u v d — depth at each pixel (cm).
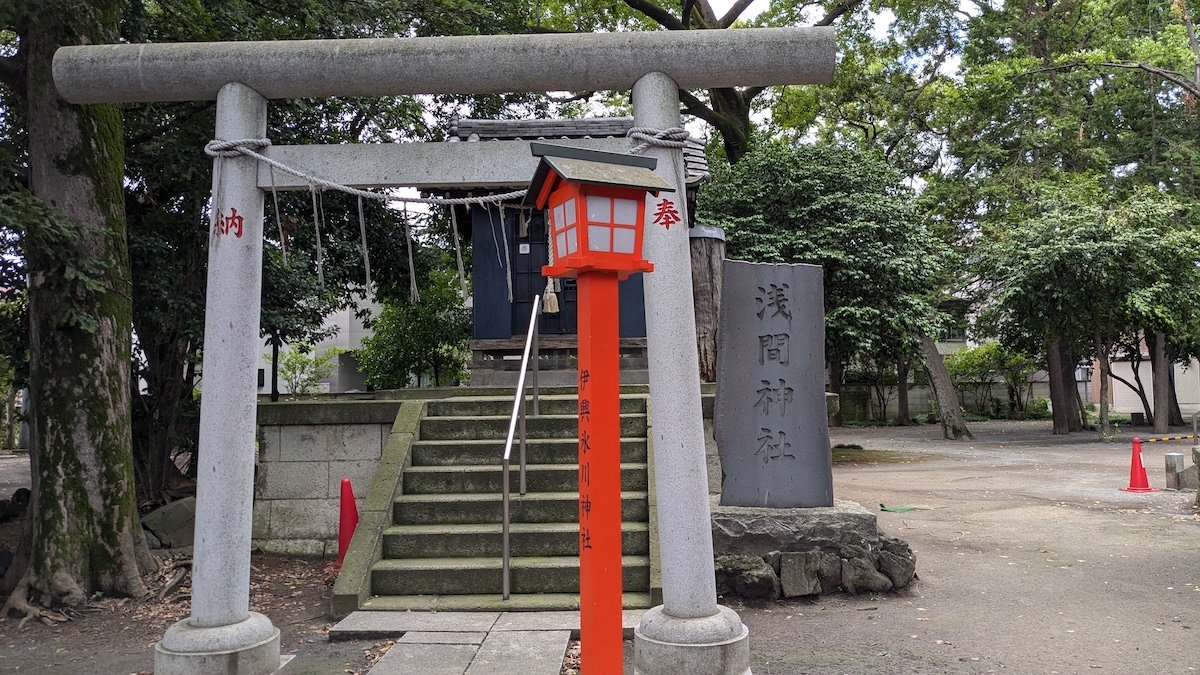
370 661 503
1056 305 1989
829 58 443
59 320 638
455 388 954
